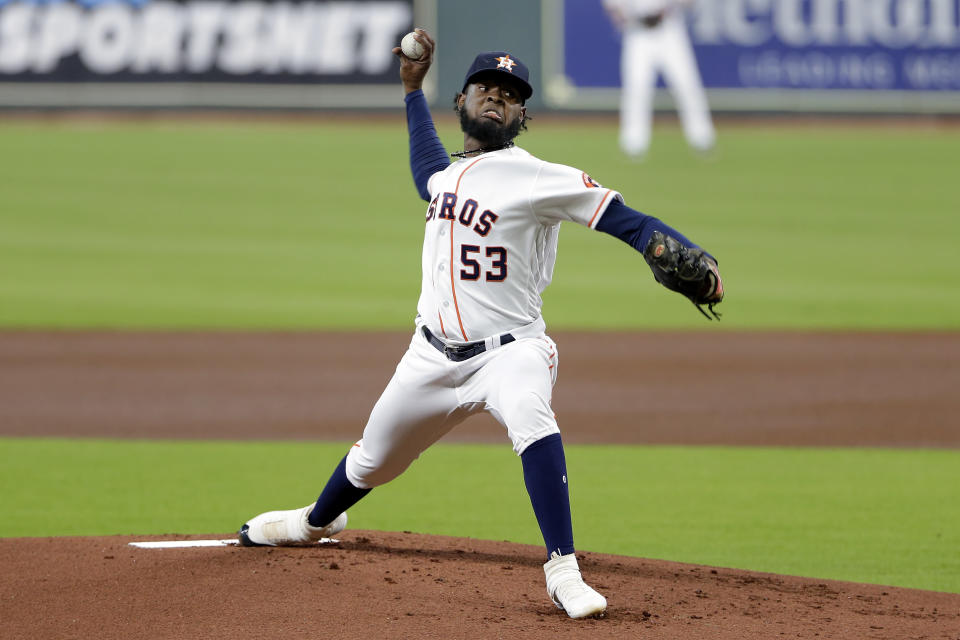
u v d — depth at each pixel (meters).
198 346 44.41
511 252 14.77
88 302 52.22
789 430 32.69
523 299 15.02
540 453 14.61
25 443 29.98
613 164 88.06
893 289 57.75
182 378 38.94
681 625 14.22
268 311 51.12
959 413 34.94
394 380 15.78
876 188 84.19
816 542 21.61
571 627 13.89
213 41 96.31
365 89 97.94
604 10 96.62
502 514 23.45
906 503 24.84
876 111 101.06
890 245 68.69
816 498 25.16
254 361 41.81
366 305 52.56
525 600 15.20
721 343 46.44
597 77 97.69
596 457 29.33
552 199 14.51
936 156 93.88
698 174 86.75
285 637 13.41
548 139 93.88
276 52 97.00
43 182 79.25
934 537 22.08
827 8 98.75
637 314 52.31
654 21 90.00
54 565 16.59
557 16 96.56
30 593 15.20
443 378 15.22
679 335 47.94
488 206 14.71
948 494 25.66
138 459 28.33
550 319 51.16
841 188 83.88
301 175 83.50
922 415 34.66
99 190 77.81
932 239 70.50
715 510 24.08
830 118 101.06
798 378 40.00
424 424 15.67
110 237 66.44
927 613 15.60
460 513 23.52
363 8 96.38
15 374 39.25
